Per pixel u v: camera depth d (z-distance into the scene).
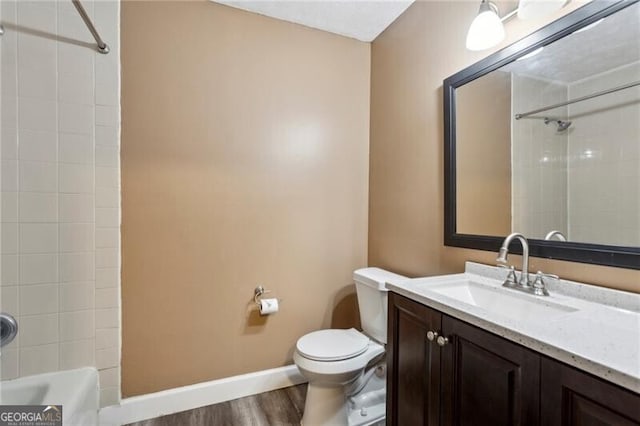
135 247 1.73
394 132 2.06
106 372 1.66
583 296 1.07
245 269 1.98
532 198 1.26
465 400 0.96
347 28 2.15
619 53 1.01
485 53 1.45
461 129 1.57
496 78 1.40
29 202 1.50
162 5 1.78
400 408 1.27
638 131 0.97
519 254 1.29
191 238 1.85
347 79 2.26
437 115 1.72
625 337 0.75
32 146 1.51
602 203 1.05
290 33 2.09
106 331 1.66
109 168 1.66
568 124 1.15
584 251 1.08
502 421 0.84
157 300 1.78
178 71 1.81
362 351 1.66
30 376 1.51
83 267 1.61
